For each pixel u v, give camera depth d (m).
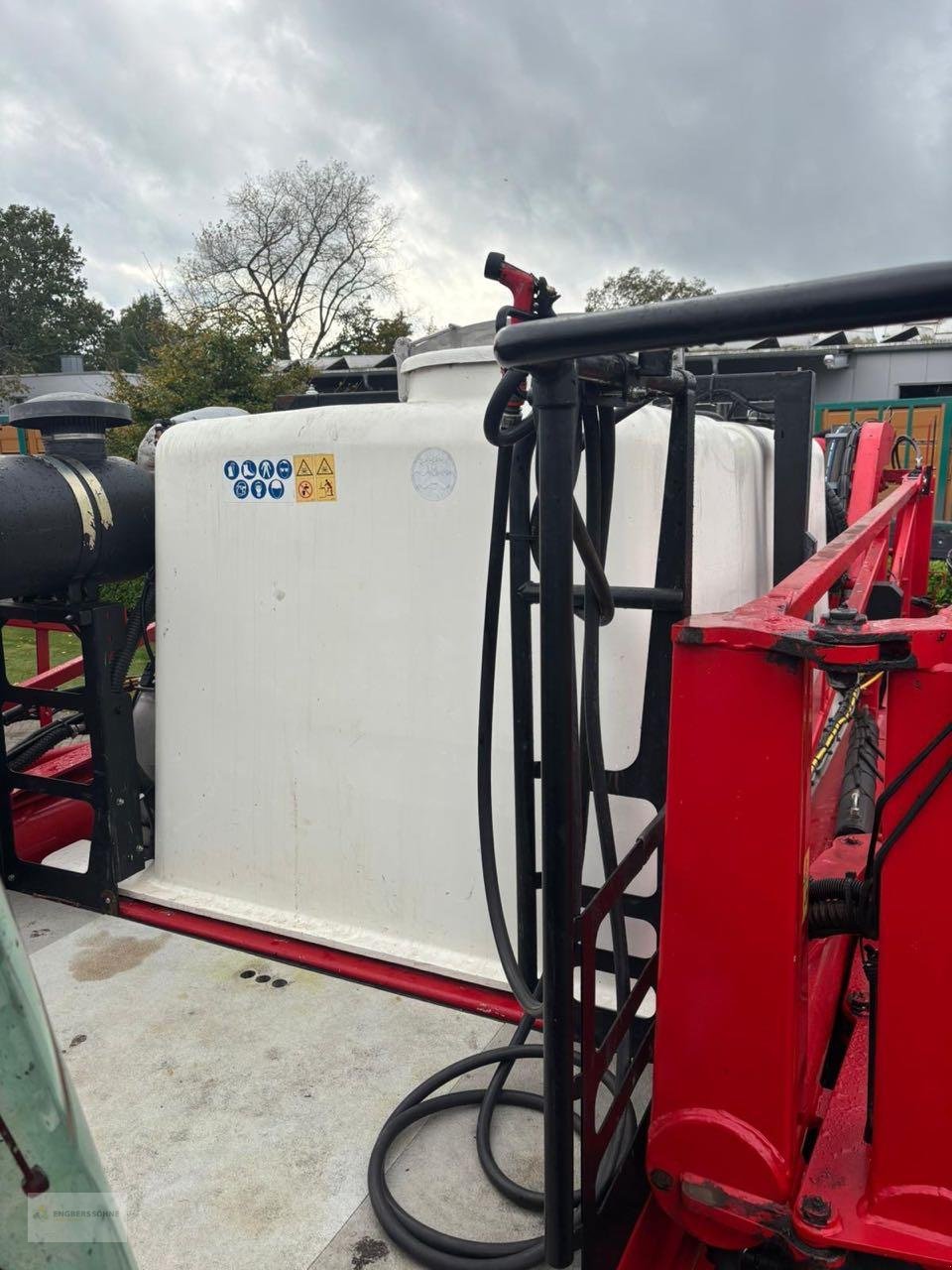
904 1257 0.90
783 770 0.91
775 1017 0.96
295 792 2.13
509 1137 1.60
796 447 2.08
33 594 2.26
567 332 0.82
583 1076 1.09
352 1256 1.37
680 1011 1.00
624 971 1.41
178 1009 1.94
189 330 12.52
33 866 2.41
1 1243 0.50
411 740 1.99
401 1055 1.80
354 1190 1.49
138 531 2.25
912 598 4.16
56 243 50.12
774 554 2.13
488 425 1.13
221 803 2.24
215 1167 1.53
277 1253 1.38
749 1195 0.99
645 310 0.79
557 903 0.99
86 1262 0.53
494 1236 1.41
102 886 2.32
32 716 3.20
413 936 2.05
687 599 1.33
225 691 2.19
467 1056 1.79
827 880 1.03
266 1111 1.66
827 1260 0.95
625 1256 1.12
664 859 0.98
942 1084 0.89
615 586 1.57
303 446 1.99
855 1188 0.99
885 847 0.88
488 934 1.98
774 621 0.93
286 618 2.08
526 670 1.35
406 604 1.95
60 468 2.12
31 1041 0.50
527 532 1.32
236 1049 1.82
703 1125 1.00
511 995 1.93
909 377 15.83
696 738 0.94
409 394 2.07
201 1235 1.41
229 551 2.13
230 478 2.10
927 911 0.87
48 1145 0.51
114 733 2.28
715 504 1.88
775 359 13.60
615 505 1.69
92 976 2.06
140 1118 1.64
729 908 0.96
